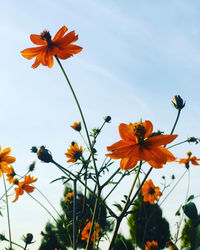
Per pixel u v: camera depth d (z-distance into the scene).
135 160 0.29
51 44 0.39
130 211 0.31
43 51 0.39
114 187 0.36
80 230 0.41
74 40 0.38
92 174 0.39
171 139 0.30
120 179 0.37
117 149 0.30
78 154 0.41
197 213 0.47
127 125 0.31
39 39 0.39
